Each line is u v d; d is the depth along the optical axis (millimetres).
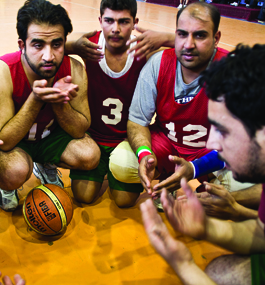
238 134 931
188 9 1610
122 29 1851
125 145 2027
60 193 1730
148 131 1985
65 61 1821
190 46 1599
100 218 1983
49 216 1662
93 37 2031
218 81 910
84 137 2043
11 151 1788
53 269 1608
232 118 921
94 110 2146
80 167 2012
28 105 1661
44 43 1526
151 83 1850
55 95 1560
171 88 1830
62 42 1598
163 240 978
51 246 1748
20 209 2004
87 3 12430
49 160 1999
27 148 1927
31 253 1694
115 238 1836
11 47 4926
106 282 1560
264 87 832
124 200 2047
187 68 1698
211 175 2057
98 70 2010
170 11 11953
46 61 1553
